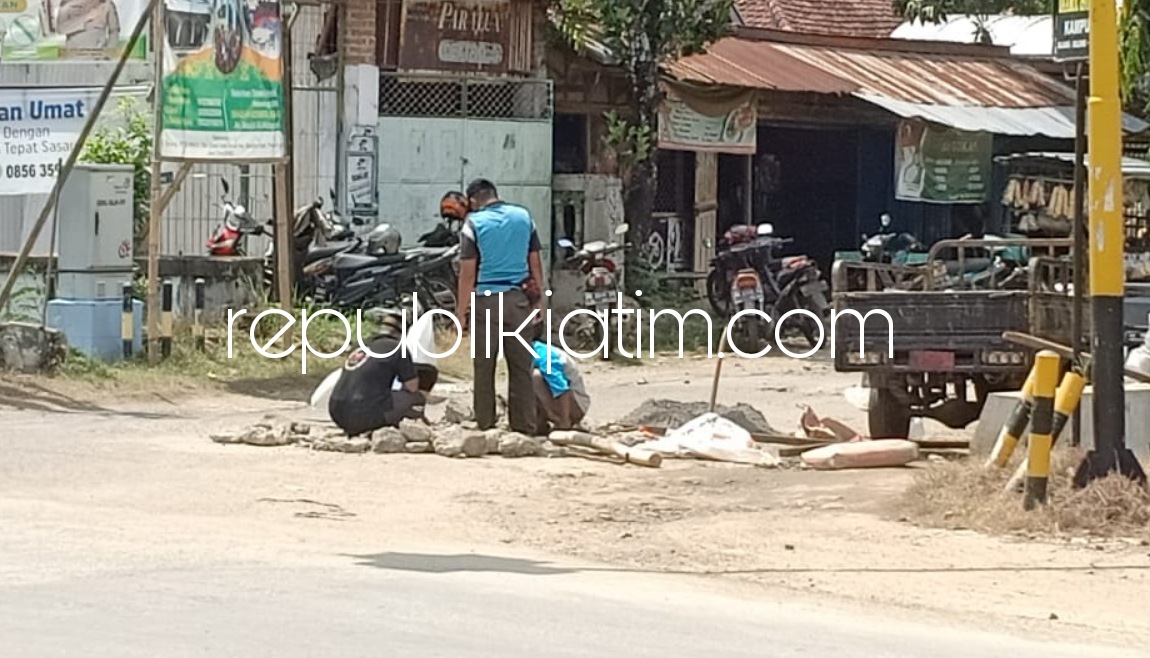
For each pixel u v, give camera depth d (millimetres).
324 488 12211
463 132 25547
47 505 11164
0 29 18812
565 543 10539
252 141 19203
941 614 8844
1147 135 27016
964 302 14469
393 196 25203
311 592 8383
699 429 14195
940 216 31344
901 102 28266
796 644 7684
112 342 18656
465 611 8062
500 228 14555
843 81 28406
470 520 11195
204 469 12875
